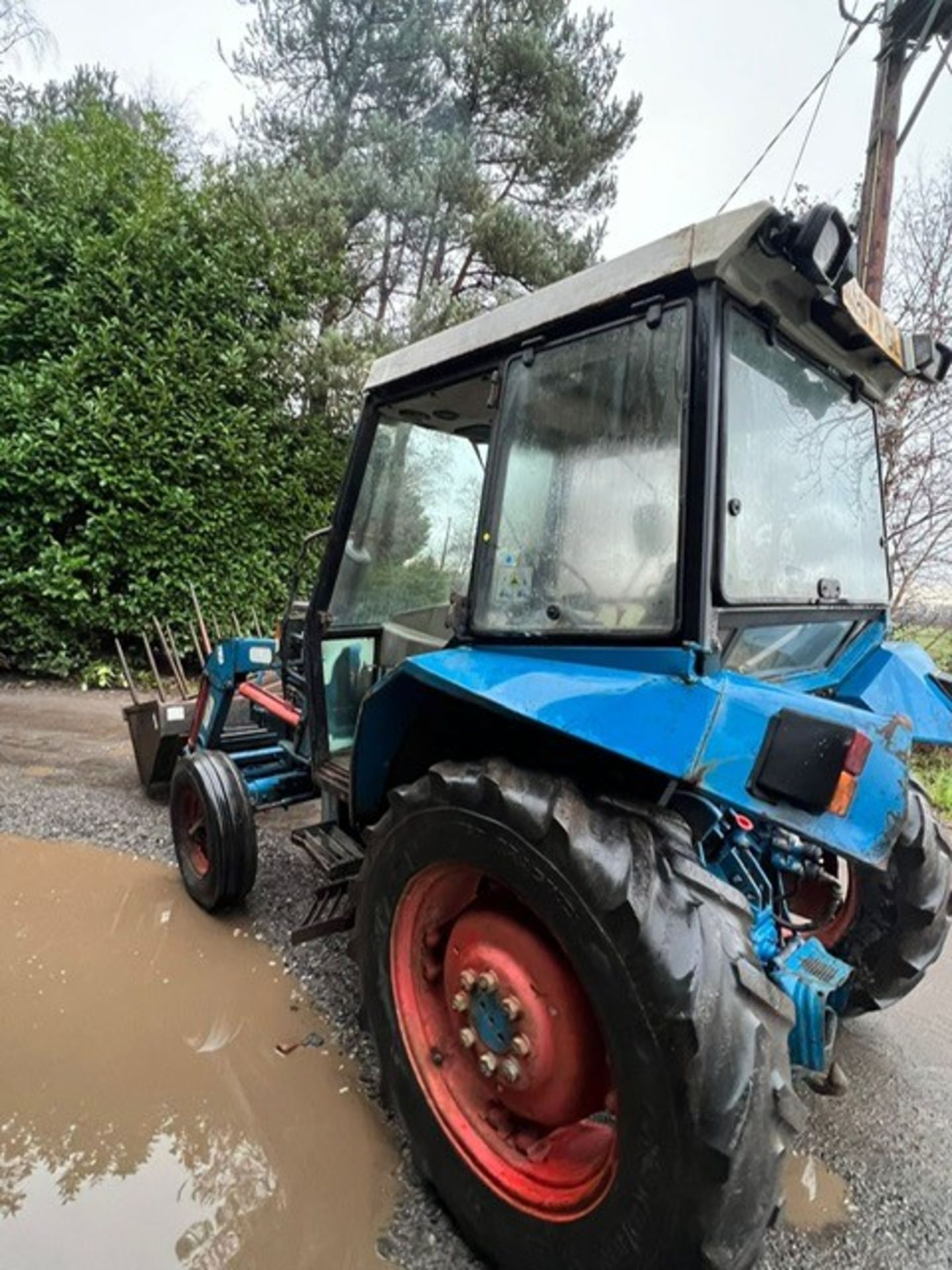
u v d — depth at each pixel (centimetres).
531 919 146
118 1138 173
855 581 200
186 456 689
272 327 789
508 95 975
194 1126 177
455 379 201
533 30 930
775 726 123
